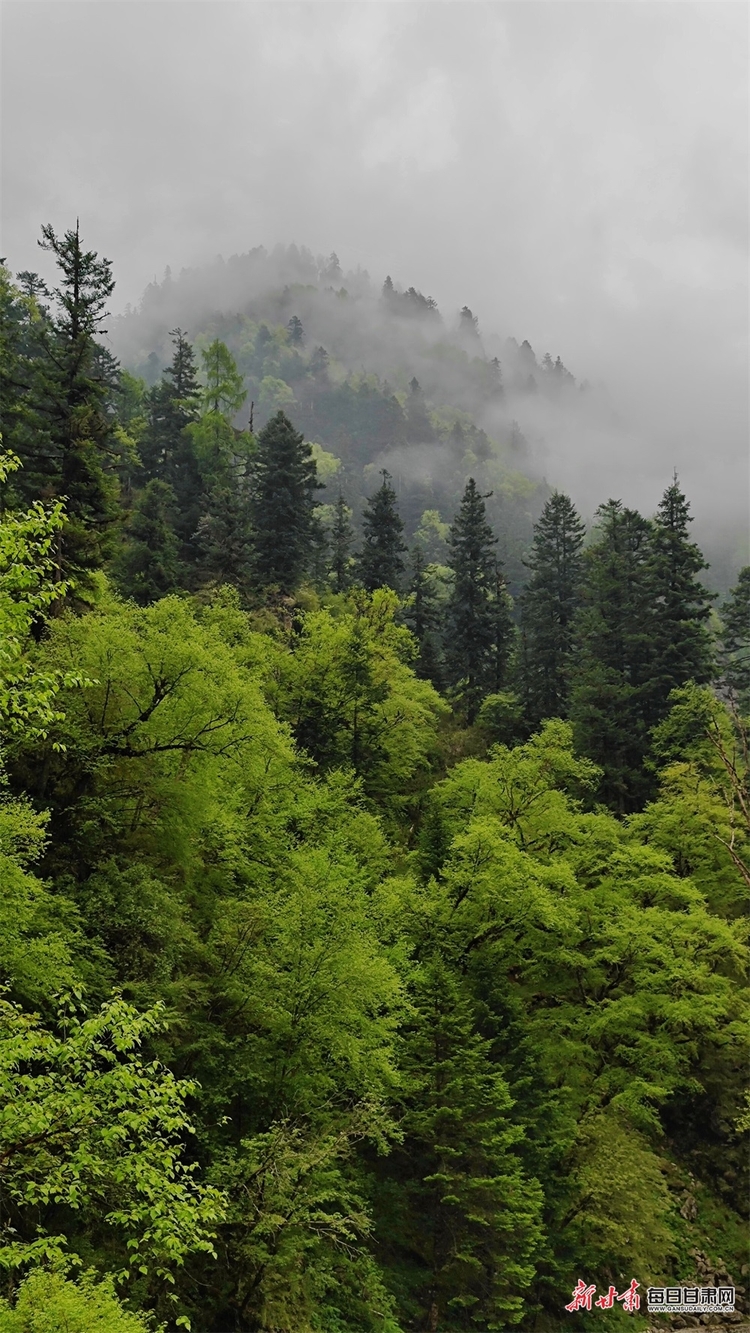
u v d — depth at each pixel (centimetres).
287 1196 1602
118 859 1991
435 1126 2103
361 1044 1884
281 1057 1859
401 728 4012
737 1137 3078
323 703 3684
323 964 1905
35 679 1096
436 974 2291
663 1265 2655
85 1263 1419
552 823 3092
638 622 4819
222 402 7788
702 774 3459
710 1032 2788
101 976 1616
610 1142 2486
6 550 1067
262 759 2406
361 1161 2158
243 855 2366
